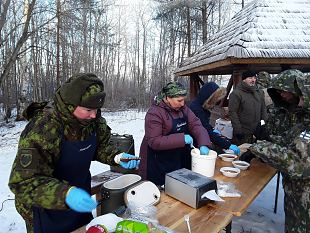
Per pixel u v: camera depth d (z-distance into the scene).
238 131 4.11
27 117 1.51
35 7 9.80
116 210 1.58
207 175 2.13
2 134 11.06
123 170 2.92
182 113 2.50
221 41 6.12
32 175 1.31
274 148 1.90
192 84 7.42
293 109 2.12
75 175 1.57
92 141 1.62
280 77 2.04
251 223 3.43
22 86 14.45
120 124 12.62
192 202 1.69
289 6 5.69
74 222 1.62
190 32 18.97
